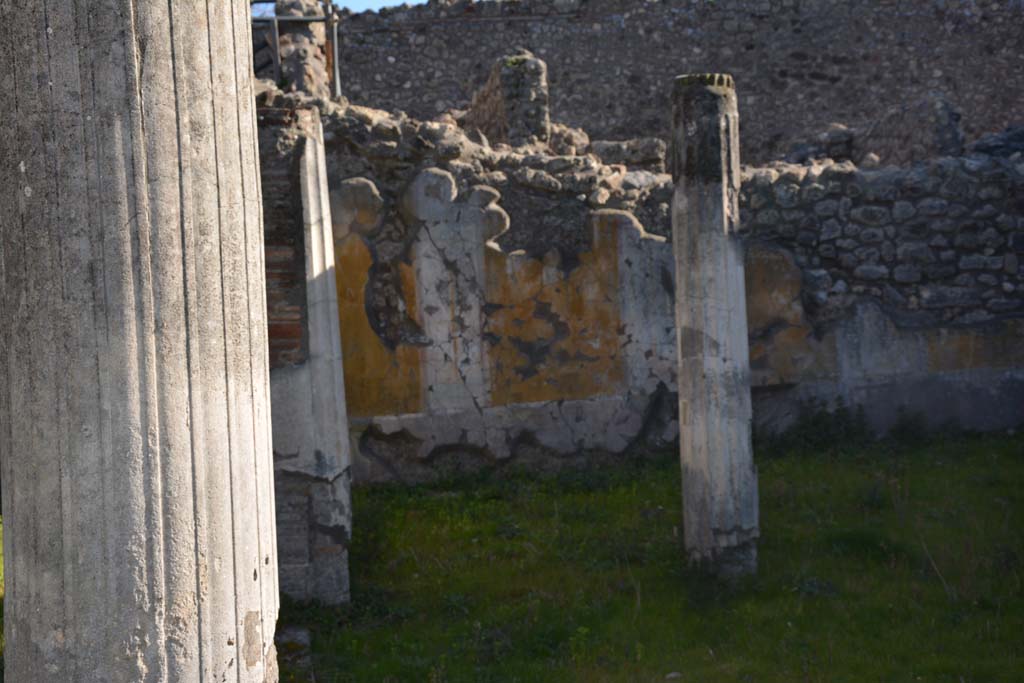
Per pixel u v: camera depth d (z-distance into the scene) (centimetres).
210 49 217
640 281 980
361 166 927
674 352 985
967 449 963
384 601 621
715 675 507
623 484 889
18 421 213
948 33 1733
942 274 1038
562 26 1688
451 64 1670
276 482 605
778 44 1719
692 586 616
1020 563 630
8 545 221
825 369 1022
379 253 930
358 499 860
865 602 590
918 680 493
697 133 624
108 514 208
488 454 949
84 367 207
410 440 935
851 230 1032
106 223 207
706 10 1711
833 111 1725
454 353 944
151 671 210
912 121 1255
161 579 211
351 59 1659
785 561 657
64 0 206
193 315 214
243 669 225
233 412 222
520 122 1212
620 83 1698
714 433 621
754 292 1019
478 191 947
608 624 570
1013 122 1728
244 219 226
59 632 209
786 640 546
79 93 206
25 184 209
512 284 956
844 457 946
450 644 555
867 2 1723
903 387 1030
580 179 972
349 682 507
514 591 629
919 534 698
